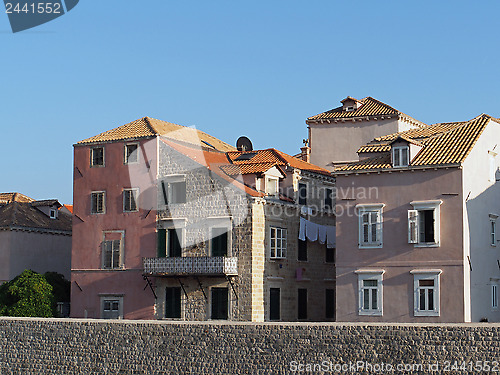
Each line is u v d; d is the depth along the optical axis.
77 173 81.69
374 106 93.44
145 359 59.28
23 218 92.38
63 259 95.75
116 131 82.19
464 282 63.28
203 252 74.12
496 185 70.88
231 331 56.22
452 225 64.19
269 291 73.81
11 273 89.00
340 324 52.66
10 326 65.69
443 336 49.16
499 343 47.44
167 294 75.69
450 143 68.06
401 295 65.69
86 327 62.28
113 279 78.25
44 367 63.47
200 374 56.81
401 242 66.19
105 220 79.44
